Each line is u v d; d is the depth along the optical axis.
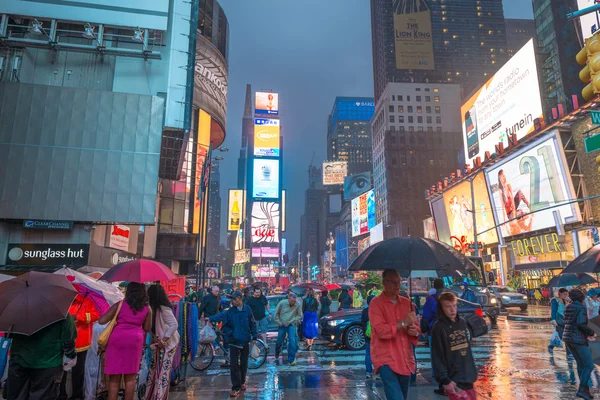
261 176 150.00
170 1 24.97
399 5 151.50
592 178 32.91
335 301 21.86
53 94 21.69
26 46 22.80
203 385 8.51
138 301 5.61
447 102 120.44
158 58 24.14
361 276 61.94
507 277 46.03
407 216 110.88
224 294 25.09
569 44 57.94
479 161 51.50
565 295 10.84
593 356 6.62
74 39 23.81
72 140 21.47
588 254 7.62
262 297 11.95
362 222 134.12
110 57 23.72
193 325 9.18
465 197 55.91
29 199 20.39
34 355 4.97
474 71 165.00
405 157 115.00
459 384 4.35
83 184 21.19
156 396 6.12
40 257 20.31
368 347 8.88
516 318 22.27
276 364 10.59
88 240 20.98
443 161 114.75
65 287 5.25
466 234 56.31
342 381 8.67
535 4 67.38
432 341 4.47
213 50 49.06
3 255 20.03
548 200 38.19
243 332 7.73
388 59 153.00
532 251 41.62
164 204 40.06
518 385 8.07
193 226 42.88
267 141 153.88
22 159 20.67
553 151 37.03
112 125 22.17
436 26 168.38
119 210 21.34
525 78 51.06
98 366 6.93
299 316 10.84
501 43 168.12
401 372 4.74
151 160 22.27
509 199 44.94
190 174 43.31
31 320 4.79
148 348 7.00
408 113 119.19
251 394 7.71
